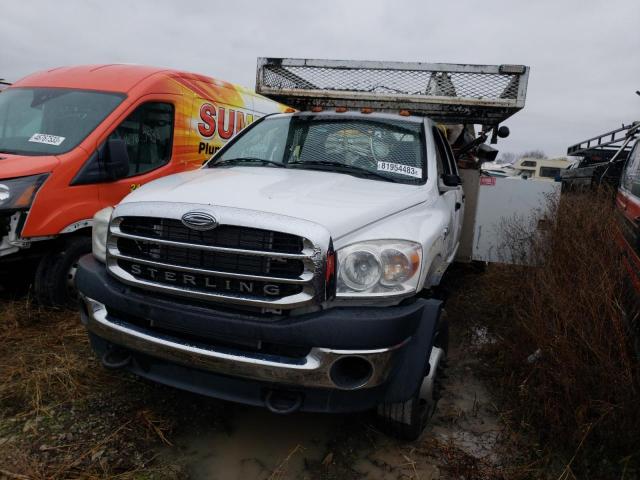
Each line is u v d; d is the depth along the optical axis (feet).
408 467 9.37
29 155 14.75
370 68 16.37
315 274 7.93
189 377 8.89
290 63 16.92
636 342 10.48
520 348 12.93
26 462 8.70
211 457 9.28
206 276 8.38
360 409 8.57
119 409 10.45
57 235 14.24
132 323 9.18
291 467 9.16
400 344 8.47
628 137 28.91
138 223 8.97
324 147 13.09
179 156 18.79
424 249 9.16
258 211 8.25
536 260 16.69
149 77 17.93
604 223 15.47
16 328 13.56
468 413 11.37
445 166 15.24
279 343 8.04
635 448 9.65
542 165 110.93
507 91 15.72
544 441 10.32
